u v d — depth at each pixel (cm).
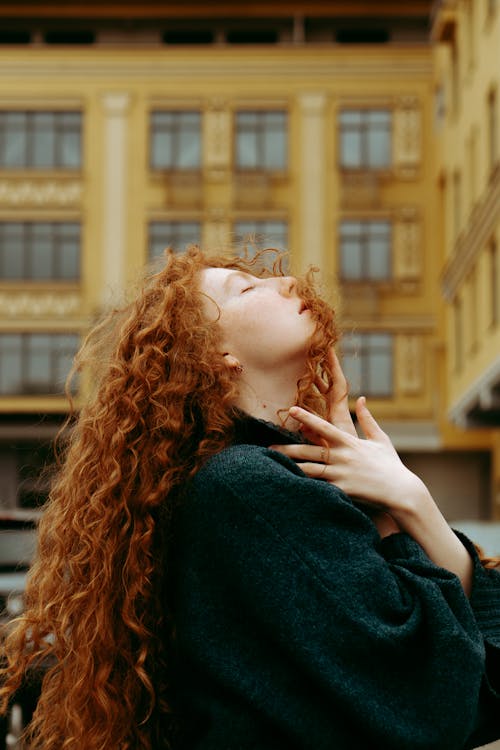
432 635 155
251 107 3544
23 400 3391
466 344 2712
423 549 170
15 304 3453
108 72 3550
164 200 3500
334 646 154
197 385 177
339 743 156
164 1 3641
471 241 2558
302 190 3512
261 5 3638
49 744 178
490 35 2403
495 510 3338
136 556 170
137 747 171
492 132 2442
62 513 184
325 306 182
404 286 3453
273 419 178
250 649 160
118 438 176
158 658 171
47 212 3497
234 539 161
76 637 174
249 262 205
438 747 153
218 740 159
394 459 173
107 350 196
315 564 158
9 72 3544
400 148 3503
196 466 171
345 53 3541
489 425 2780
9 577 520
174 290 183
